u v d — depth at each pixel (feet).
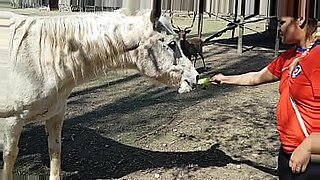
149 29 10.02
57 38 9.66
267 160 13.58
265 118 17.81
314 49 7.31
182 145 14.57
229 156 13.80
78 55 9.79
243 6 36.42
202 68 28.14
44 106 10.01
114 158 13.30
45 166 12.54
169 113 18.10
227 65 29.58
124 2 10.87
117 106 18.93
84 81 10.23
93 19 9.94
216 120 17.31
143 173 12.39
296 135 7.66
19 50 9.70
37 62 9.68
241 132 15.99
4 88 9.91
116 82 23.41
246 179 12.24
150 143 14.64
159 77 10.47
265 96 21.44
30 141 14.35
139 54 10.14
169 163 13.10
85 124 16.30
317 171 7.29
